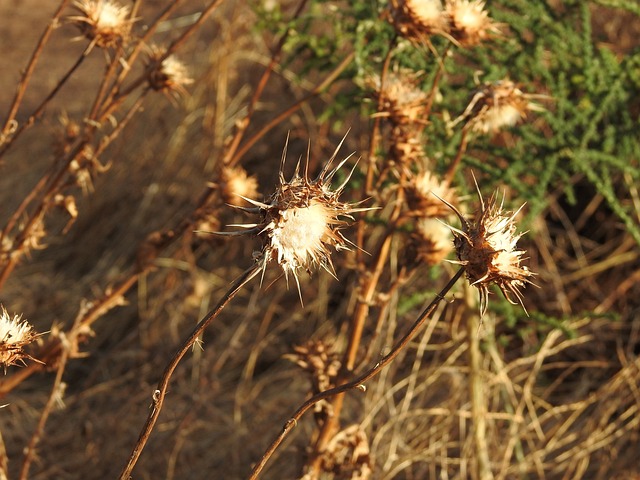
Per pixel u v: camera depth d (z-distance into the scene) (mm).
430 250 2035
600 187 3041
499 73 3006
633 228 3018
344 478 2072
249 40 4930
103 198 5004
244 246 4414
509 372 3607
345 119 4586
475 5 2020
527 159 3066
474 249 1338
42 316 4520
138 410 3623
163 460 3371
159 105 5176
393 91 2055
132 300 4430
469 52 3037
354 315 2104
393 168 2113
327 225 1250
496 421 3406
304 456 2107
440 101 2869
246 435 3393
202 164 4836
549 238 4004
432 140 2869
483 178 3250
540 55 3111
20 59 7328
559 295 3803
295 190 1243
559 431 3246
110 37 2199
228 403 3705
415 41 2014
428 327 3287
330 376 2074
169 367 1370
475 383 2998
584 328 3771
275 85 4969
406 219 2053
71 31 7977
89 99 6133
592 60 3125
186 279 4250
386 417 3275
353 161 4172
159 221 4727
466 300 2996
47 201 2316
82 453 3445
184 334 4152
